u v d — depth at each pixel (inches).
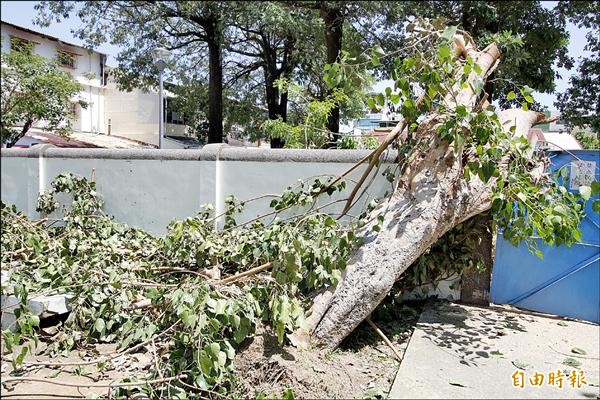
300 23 532.1
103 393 133.7
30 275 192.9
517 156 163.3
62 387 138.5
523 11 473.7
